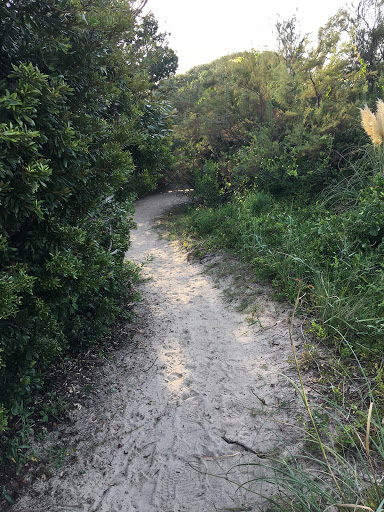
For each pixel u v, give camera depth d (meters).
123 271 5.68
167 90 6.19
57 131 3.10
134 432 3.62
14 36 3.31
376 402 3.10
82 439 3.58
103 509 2.94
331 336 4.19
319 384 3.62
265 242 6.77
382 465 2.66
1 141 2.63
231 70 11.59
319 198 8.23
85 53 3.68
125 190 5.47
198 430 3.52
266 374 3.99
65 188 3.21
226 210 9.33
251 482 2.86
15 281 2.86
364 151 7.89
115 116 4.87
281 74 10.12
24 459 3.31
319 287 4.73
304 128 9.11
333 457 2.83
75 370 4.46
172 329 5.35
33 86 2.83
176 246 9.11
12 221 3.10
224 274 6.69
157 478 3.12
